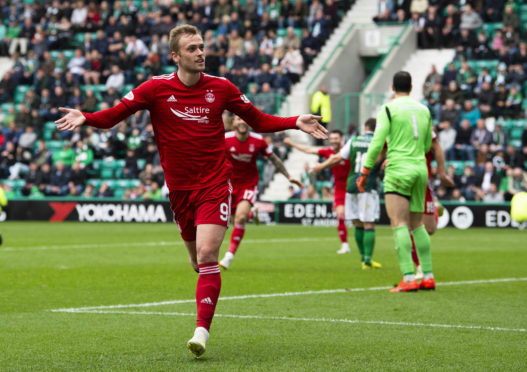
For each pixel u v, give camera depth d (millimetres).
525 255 27984
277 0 59375
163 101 11219
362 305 15633
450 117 48656
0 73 65188
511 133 49875
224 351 11109
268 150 23453
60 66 60000
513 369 9969
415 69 55781
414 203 17844
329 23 58938
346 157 24016
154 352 11023
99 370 9883
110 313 14570
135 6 63219
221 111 11383
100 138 55531
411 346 11469
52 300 16406
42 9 66125
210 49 57562
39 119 57656
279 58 56469
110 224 49812
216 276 11023
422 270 18219
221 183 11297
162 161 11531
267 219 50062
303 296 17000
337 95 56438
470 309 15078
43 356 10742
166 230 43188
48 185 54688
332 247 31656
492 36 54656
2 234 39375
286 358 10625
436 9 56406
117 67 58281
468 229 44938
